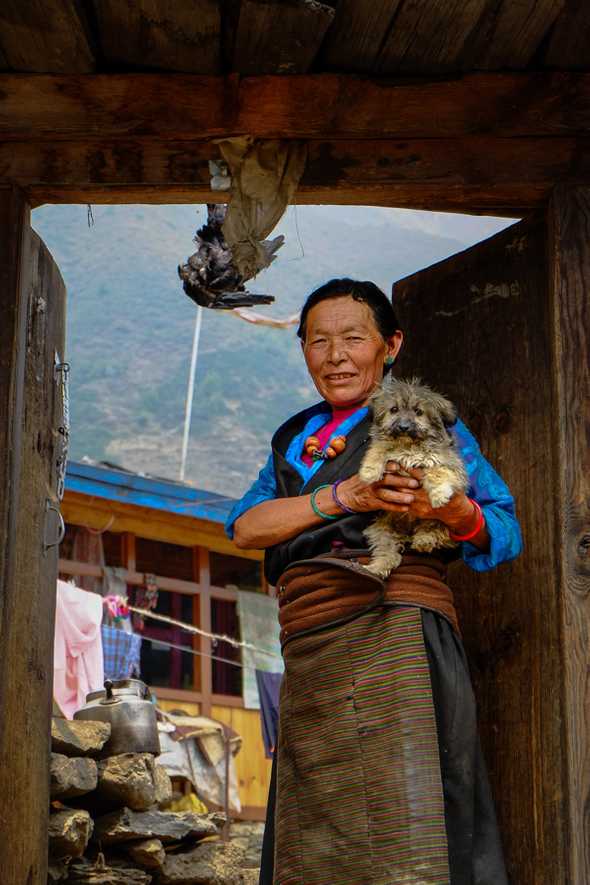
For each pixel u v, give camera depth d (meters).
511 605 3.78
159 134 3.77
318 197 3.86
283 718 3.34
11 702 3.67
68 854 5.47
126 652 12.88
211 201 3.89
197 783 12.81
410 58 3.74
